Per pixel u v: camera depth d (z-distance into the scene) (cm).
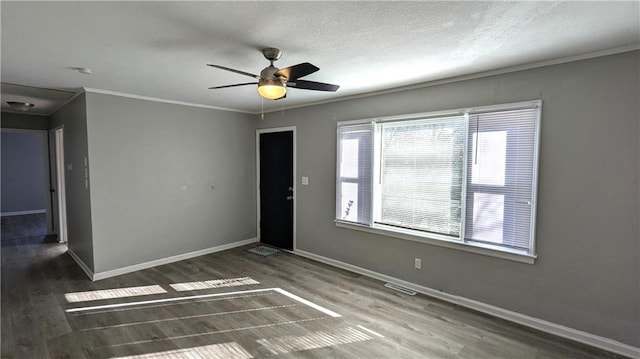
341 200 422
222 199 512
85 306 315
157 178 434
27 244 539
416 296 341
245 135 538
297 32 207
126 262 409
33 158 812
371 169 384
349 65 277
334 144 427
